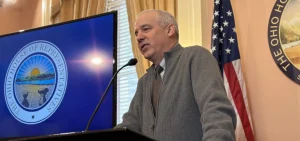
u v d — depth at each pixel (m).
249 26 3.36
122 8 4.70
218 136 1.62
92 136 1.35
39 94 3.33
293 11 3.18
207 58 2.03
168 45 2.35
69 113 3.16
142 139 1.36
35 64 3.43
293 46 3.12
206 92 1.84
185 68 2.08
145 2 4.07
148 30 2.36
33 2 5.42
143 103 2.28
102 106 3.01
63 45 3.33
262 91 3.18
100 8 4.56
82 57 3.23
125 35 4.60
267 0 3.32
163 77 2.20
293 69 3.08
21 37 3.54
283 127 3.03
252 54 3.29
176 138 1.99
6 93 3.48
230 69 3.24
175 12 3.86
